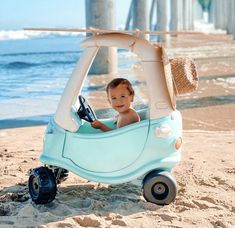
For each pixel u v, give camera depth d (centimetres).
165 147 366
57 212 355
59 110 375
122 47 367
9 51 2748
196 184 402
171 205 364
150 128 364
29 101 893
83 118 387
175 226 335
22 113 767
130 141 365
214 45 2748
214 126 630
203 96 892
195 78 376
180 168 435
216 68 1418
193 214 352
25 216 348
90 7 1492
